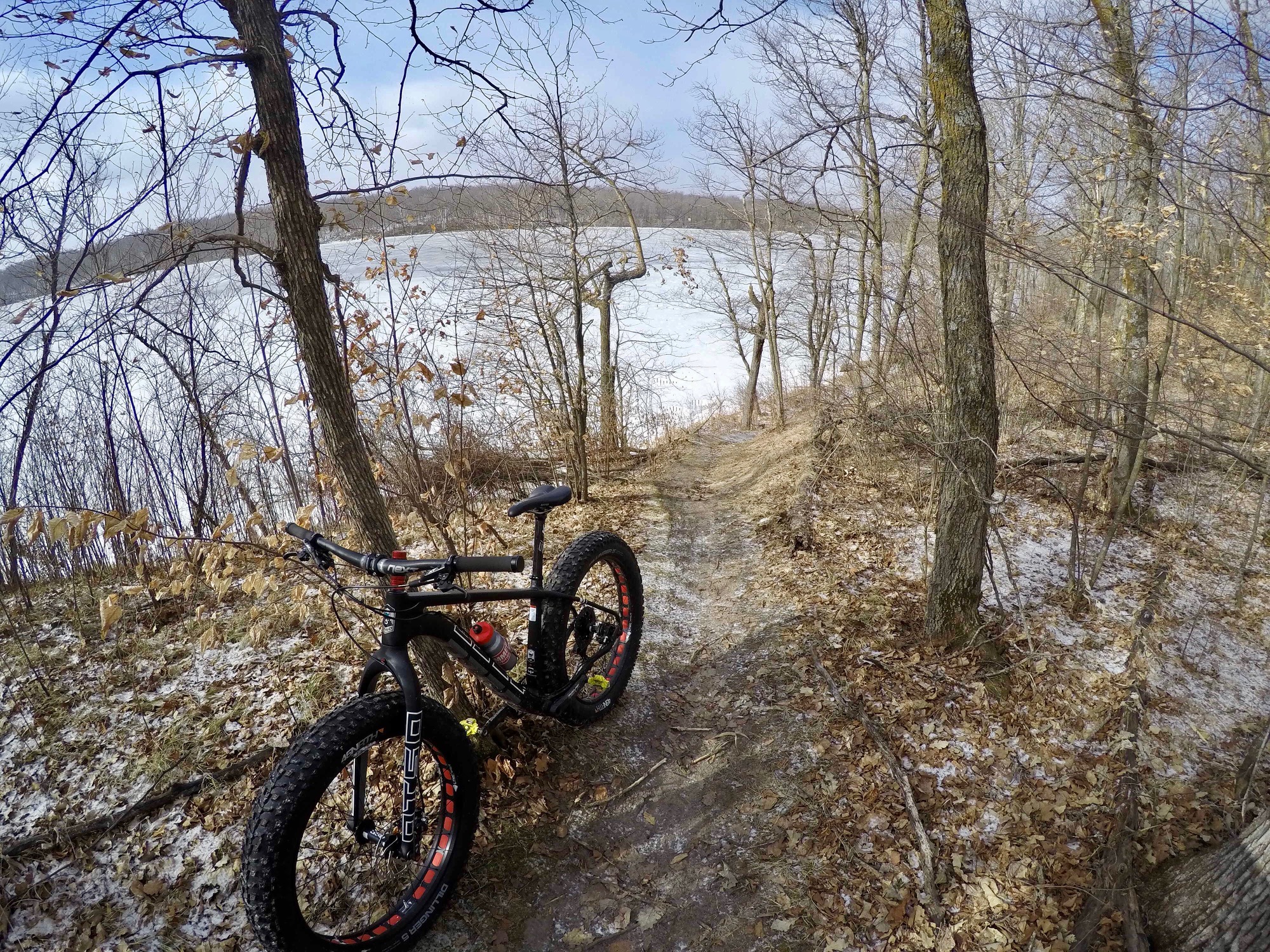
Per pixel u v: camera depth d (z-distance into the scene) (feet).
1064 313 32.30
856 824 11.12
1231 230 17.39
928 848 10.54
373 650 13.89
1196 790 12.18
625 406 44.68
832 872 10.37
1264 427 20.94
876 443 26.30
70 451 19.79
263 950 8.65
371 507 10.87
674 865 10.49
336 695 12.75
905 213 33.40
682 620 17.51
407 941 8.71
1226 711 14.57
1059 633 16.21
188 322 19.30
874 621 16.25
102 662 13.97
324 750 7.72
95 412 20.45
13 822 10.43
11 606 16.46
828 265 46.34
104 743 11.81
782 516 23.66
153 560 17.69
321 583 12.85
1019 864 10.59
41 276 16.37
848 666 14.65
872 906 9.94
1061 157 24.17
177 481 21.06
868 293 30.32
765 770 12.21
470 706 11.78
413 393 16.92
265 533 19.25
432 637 9.44
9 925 8.89
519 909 9.61
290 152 9.30
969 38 12.78
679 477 34.81
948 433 14.29
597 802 11.39
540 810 10.99
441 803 9.35
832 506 23.85
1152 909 9.84
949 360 14.01
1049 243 23.11
